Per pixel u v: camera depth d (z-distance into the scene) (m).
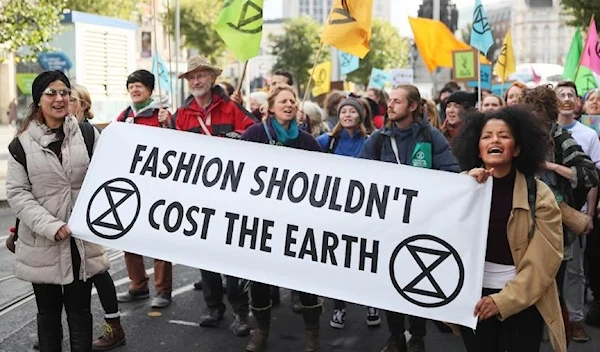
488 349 3.59
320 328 5.99
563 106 5.71
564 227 4.51
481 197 3.57
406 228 3.79
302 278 4.02
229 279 5.62
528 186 3.45
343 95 8.84
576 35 11.57
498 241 3.49
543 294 3.42
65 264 4.26
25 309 6.32
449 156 5.03
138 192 4.32
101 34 16.92
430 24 11.77
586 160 4.69
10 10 14.05
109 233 4.28
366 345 5.58
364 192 3.95
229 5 6.30
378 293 3.83
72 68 16.38
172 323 5.98
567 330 4.62
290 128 5.11
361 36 6.25
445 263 3.65
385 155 5.16
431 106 7.25
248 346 5.35
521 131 3.46
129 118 6.39
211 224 4.21
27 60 14.99
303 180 4.11
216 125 5.86
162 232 4.26
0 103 38.03
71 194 4.34
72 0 30.06
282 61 46.44
